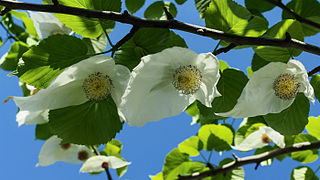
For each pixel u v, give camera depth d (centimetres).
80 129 53
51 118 53
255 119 77
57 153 81
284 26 55
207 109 57
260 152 79
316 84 58
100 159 76
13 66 71
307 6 65
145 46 53
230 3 54
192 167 81
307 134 73
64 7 50
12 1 49
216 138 77
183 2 70
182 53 50
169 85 52
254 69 58
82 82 53
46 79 52
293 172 77
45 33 65
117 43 52
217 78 51
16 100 51
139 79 51
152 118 52
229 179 78
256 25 55
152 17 69
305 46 53
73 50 52
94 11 51
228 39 52
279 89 54
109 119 54
